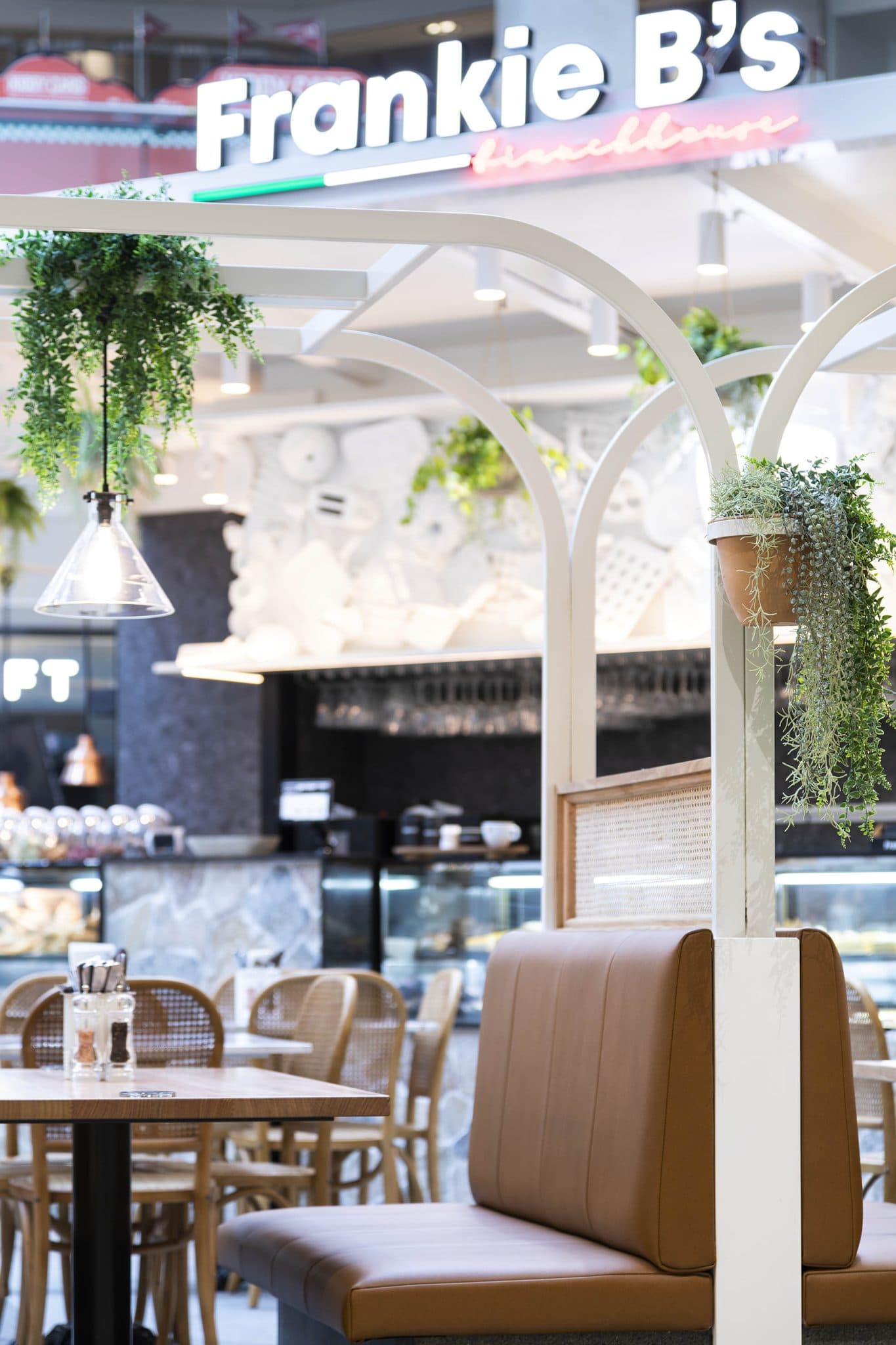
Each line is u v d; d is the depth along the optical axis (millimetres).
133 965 8352
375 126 6520
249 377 8805
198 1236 4723
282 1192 6102
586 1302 3246
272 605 9500
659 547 8477
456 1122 7629
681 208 6805
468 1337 3229
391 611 9211
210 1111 3238
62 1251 4602
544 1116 3877
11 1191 4777
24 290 4473
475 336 9000
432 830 9195
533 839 10008
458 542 8961
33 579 13078
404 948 7891
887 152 6172
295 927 8094
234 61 7047
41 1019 4645
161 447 4703
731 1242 3342
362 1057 6438
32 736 13336
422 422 9156
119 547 4461
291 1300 3607
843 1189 3418
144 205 3688
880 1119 6223
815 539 3469
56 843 9148
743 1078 3398
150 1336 4629
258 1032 6273
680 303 8492
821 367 4992
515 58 6297
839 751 3527
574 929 4445
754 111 5934
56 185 6871
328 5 8297
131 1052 3826
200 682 10234
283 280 4562
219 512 10242
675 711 8719
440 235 3748
